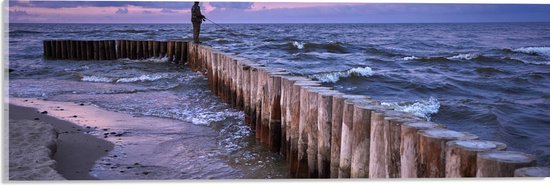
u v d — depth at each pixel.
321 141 4.09
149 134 5.89
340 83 11.27
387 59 16.72
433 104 8.45
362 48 20.67
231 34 32.72
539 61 16.45
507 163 2.43
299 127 4.48
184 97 8.62
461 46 22.91
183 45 14.36
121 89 9.58
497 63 15.71
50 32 35.28
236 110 7.27
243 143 5.60
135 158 4.95
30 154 4.29
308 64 15.21
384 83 11.21
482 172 2.51
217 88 8.78
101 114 7.04
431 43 24.94
